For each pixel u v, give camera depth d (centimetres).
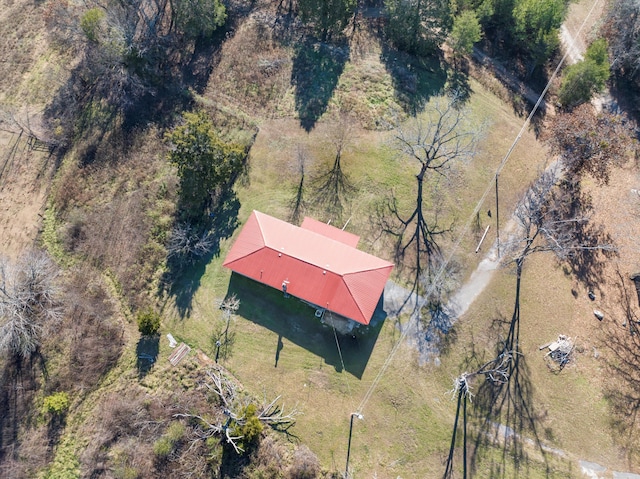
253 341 4475
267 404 4272
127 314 4628
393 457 4156
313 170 5128
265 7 6300
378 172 5119
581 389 4331
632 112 5741
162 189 5059
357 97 5525
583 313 4591
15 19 6438
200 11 5475
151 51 5794
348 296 4247
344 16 5616
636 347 4478
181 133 4494
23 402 4372
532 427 4231
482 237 4872
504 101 5691
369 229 4891
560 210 5006
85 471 4144
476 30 5550
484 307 4591
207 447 4112
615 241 4875
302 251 4400
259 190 5050
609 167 4991
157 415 4225
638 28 5550
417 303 4588
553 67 6075
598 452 4156
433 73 5812
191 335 4522
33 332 4475
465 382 3975
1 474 4194
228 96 5578
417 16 5550
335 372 4366
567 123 4697
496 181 5134
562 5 5612
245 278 4662
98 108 5619
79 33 5641
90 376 4416
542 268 4744
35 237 5078
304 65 5769
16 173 5416
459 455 4162
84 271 4825
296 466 4028
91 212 5056
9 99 5872
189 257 4791
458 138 5319
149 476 4066
